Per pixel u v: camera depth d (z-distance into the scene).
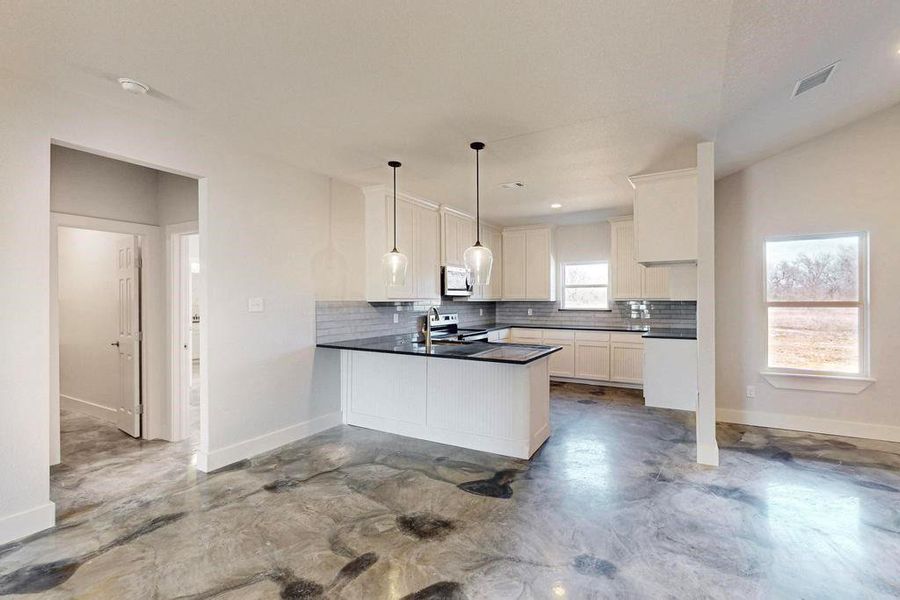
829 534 2.38
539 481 3.06
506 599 1.87
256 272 3.57
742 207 4.43
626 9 1.78
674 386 4.99
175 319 4.01
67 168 3.52
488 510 2.65
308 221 4.01
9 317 2.31
